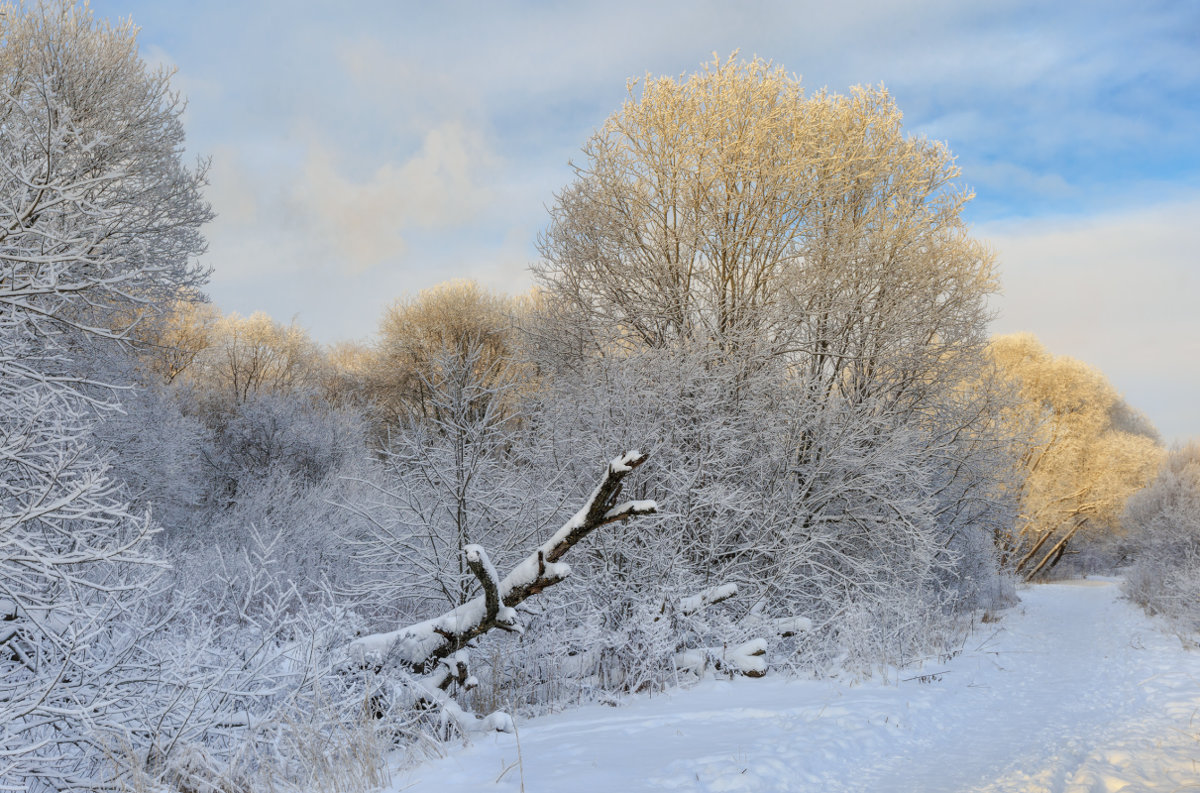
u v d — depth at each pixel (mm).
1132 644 12477
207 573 8789
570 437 9406
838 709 6438
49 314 4254
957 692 7969
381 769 4594
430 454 7641
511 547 8078
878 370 12602
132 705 4594
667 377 10242
